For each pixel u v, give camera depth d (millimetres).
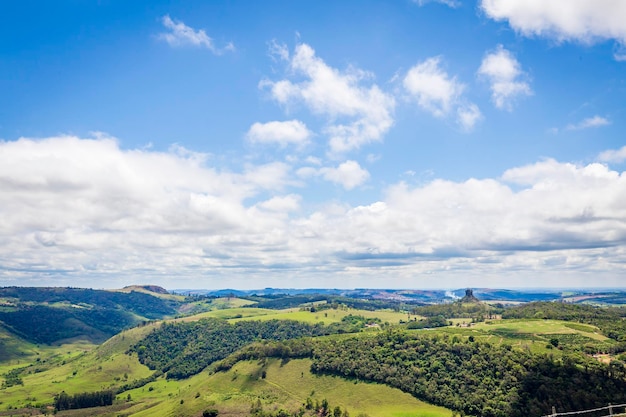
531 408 153875
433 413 176625
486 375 185500
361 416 180375
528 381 167375
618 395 149625
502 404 162125
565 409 148625
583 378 162125
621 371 165875
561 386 158750
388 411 185125
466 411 170500
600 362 175625
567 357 180750
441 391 186625
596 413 142250
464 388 182500
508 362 185500
